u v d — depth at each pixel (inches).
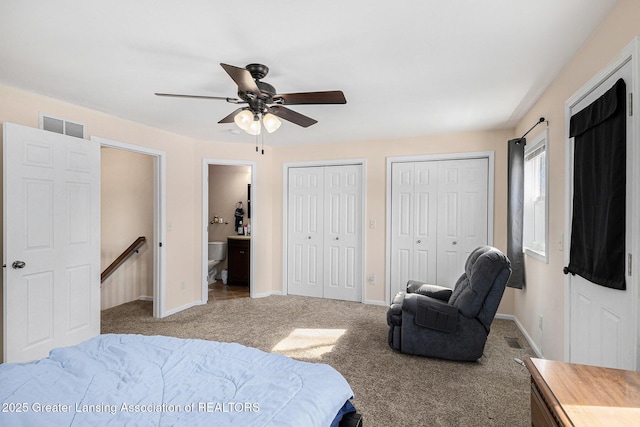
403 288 182.4
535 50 85.5
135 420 44.6
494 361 115.7
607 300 70.5
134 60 91.3
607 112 68.4
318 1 65.6
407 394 94.1
